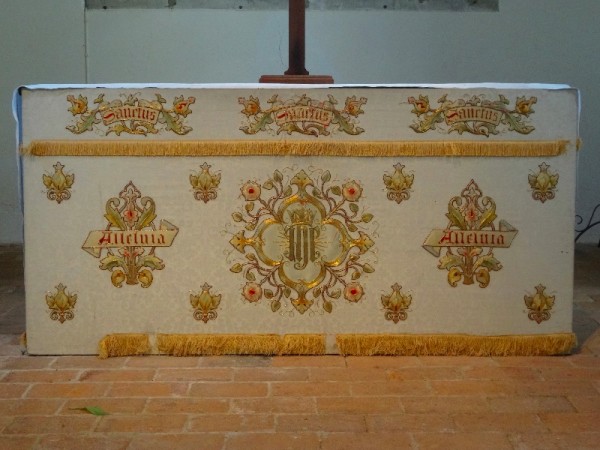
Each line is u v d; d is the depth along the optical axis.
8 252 5.79
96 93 2.91
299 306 3.01
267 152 2.93
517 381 2.76
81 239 2.97
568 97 2.97
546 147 2.96
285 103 2.92
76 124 2.92
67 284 3.00
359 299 3.02
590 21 6.04
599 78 6.09
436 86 2.95
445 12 6.03
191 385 2.71
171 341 3.01
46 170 2.94
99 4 5.96
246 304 3.01
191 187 2.95
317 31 6.03
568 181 3.00
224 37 6.02
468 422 2.38
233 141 2.92
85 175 2.94
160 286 3.00
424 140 2.95
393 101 2.93
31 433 2.29
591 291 4.38
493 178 2.98
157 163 2.94
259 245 2.98
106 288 3.00
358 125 2.94
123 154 2.92
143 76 6.03
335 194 2.96
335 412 2.46
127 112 2.92
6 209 6.14
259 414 2.44
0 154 6.05
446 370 2.88
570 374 2.83
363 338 3.01
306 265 2.99
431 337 3.02
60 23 5.93
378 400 2.57
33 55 5.96
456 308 3.03
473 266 3.01
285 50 6.05
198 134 2.93
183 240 2.97
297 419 2.40
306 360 2.99
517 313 3.05
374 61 6.07
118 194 2.95
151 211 2.96
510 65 6.09
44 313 3.02
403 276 3.01
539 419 2.41
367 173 2.96
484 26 6.04
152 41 6.00
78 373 2.84
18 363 2.96
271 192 2.96
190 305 3.01
